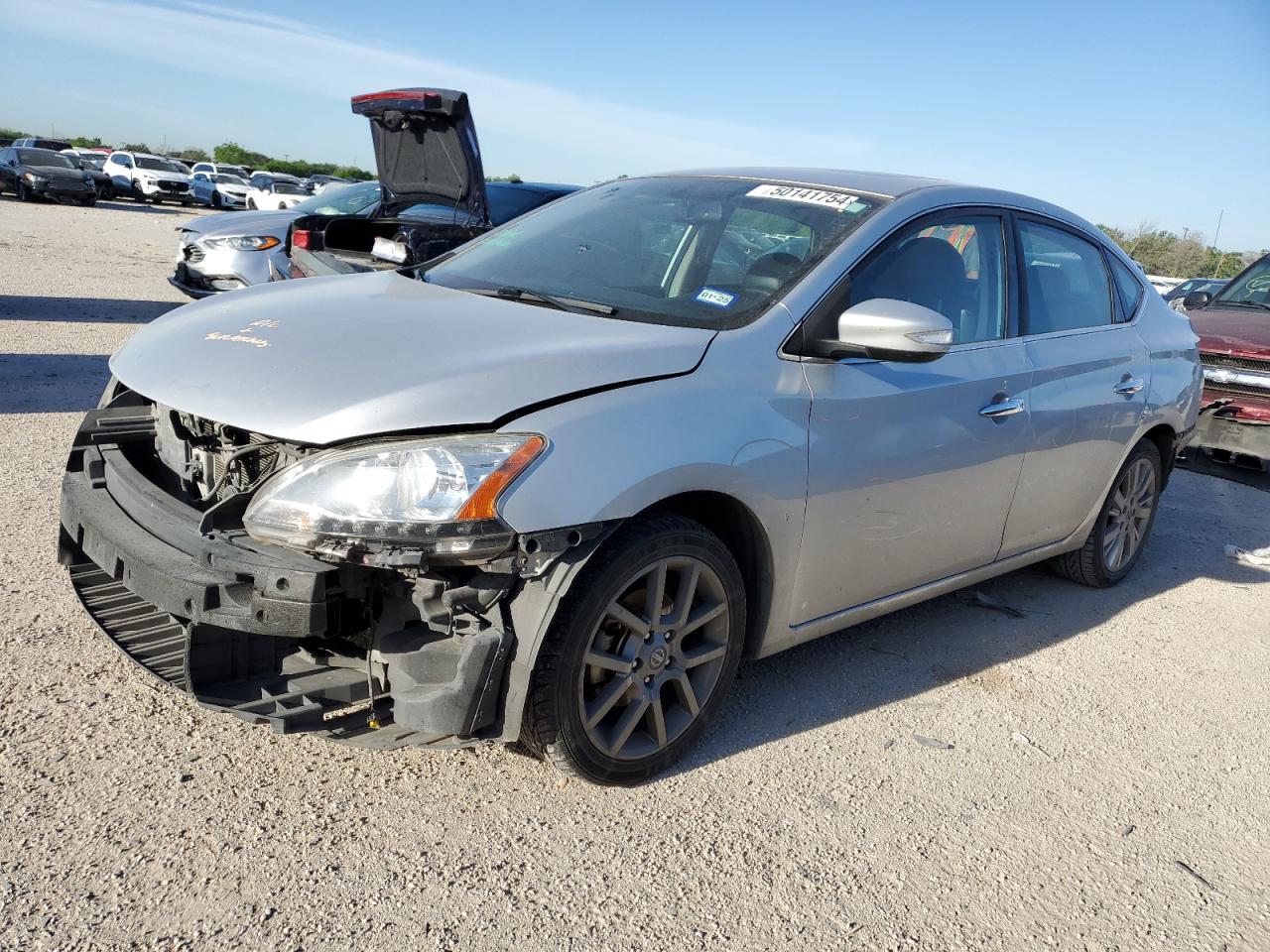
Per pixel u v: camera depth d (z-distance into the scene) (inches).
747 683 136.6
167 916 83.5
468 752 112.4
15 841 90.3
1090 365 159.6
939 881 99.9
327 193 421.4
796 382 114.2
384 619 98.0
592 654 100.8
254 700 96.0
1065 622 171.2
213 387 100.7
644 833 101.8
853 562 126.2
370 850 94.5
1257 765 129.4
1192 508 257.8
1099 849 108.1
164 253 701.3
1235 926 98.1
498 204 359.9
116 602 117.3
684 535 104.3
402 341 105.1
